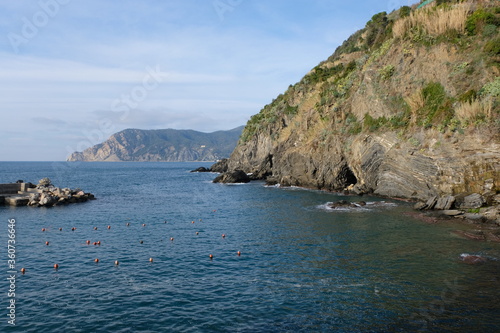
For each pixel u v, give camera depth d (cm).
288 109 9600
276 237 2866
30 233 3145
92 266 2188
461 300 1574
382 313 1473
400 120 4862
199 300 1653
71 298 1691
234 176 8800
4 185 5622
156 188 7744
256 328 1380
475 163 3697
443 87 4456
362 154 5359
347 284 1800
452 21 4756
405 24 5584
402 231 2927
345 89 6856
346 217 3638
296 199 5241
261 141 10375
